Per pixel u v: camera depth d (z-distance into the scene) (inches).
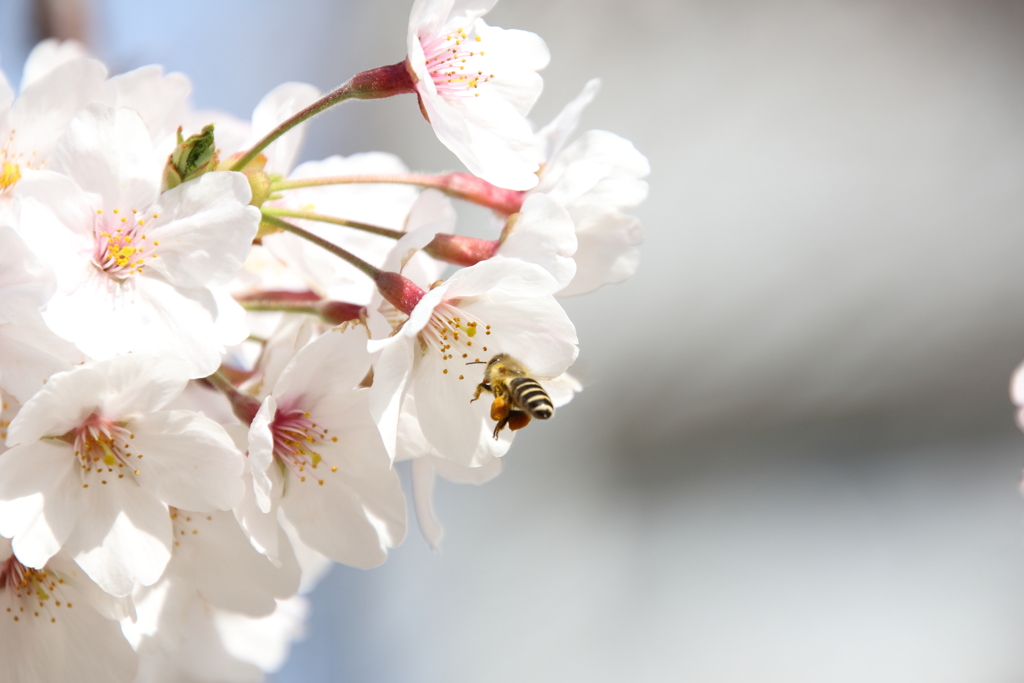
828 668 44.2
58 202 19.0
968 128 46.6
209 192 19.2
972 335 46.4
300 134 20.2
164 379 19.0
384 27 45.1
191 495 19.2
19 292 18.7
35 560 18.9
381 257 20.5
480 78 20.0
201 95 37.0
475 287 19.2
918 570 45.8
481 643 46.2
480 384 19.6
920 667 43.5
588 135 20.1
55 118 19.4
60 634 19.5
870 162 46.8
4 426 19.1
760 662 45.0
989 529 45.7
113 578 19.1
